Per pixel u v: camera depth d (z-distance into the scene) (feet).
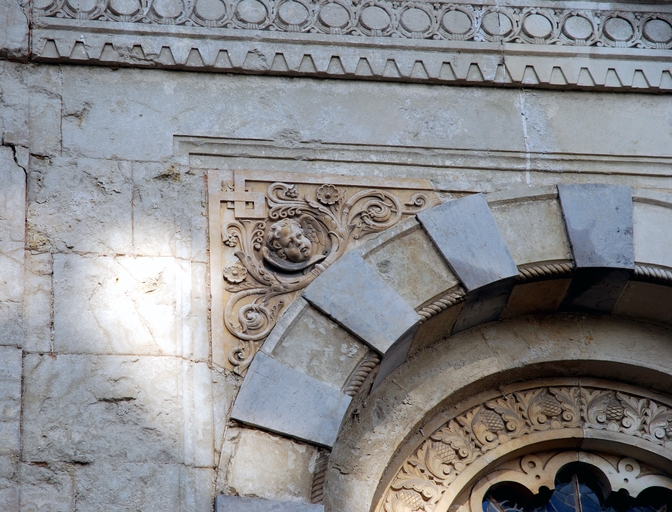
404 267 30.40
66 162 30.53
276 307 29.63
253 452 27.66
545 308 32.35
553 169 32.40
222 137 31.58
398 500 30.48
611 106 33.42
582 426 32.12
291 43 32.94
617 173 32.53
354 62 32.91
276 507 26.94
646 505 32.35
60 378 27.81
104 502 26.61
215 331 29.17
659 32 34.30
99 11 32.45
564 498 32.19
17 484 26.50
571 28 34.12
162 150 31.17
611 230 31.30
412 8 33.81
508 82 33.27
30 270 28.99
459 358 31.65
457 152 32.32
